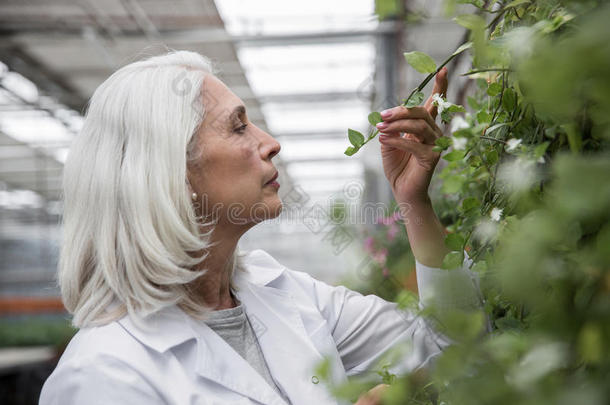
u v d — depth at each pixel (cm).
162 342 89
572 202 28
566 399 32
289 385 98
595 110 39
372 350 115
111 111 92
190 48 546
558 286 38
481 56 54
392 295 133
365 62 560
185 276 91
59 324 1100
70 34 530
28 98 722
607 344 34
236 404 89
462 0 65
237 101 93
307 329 110
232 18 502
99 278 94
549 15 53
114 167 91
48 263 1359
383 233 142
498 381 37
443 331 55
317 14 489
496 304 65
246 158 93
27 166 1095
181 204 90
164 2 474
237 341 103
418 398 68
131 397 83
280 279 122
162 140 89
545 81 28
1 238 1539
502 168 64
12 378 492
